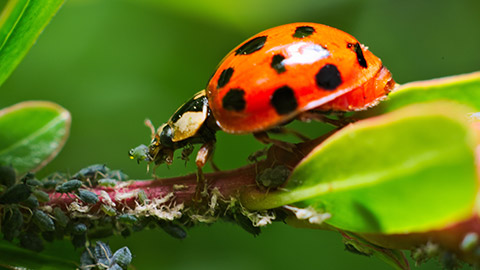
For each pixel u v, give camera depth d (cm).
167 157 5
